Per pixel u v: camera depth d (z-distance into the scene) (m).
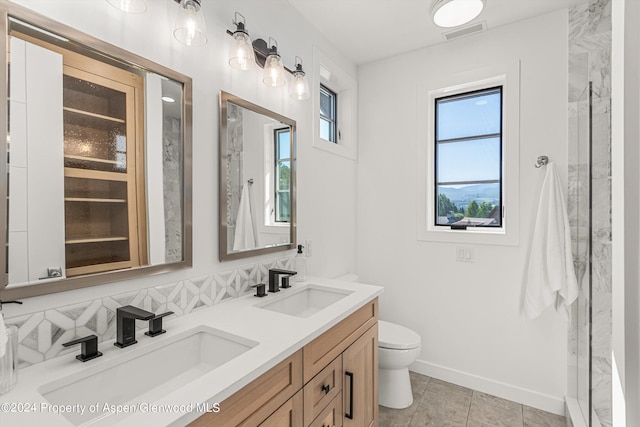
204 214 1.47
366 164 2.81
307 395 1.18
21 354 0.91
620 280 0.79
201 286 1.44
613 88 0.84
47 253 0.96
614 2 0.84
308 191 2.19
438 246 2.50
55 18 0.99
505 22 2.23
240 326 1.22
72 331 1.02
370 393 1.72
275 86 1.70
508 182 2.24
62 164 1.00
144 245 1.22
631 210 0.76
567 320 1.99
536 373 2.17
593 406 1.71
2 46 0.87
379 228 2.75
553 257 1.98
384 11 2.11
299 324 1.25
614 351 0.82
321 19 2.19
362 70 2.83
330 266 2.45
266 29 1.83
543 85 2.13
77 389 0.89
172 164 1.32
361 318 1.63
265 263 1.82
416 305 2.59
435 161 2.65
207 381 0.84
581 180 1.98
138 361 1.03
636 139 0.76
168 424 0.69
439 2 1.85
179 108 1.35
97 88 1.09
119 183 1.15
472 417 2.05
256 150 1.75
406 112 2.63
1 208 0.87
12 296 0.89
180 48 1.36
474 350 2.38
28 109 0.93
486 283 2.33
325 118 2.68
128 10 1.03
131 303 1.18
